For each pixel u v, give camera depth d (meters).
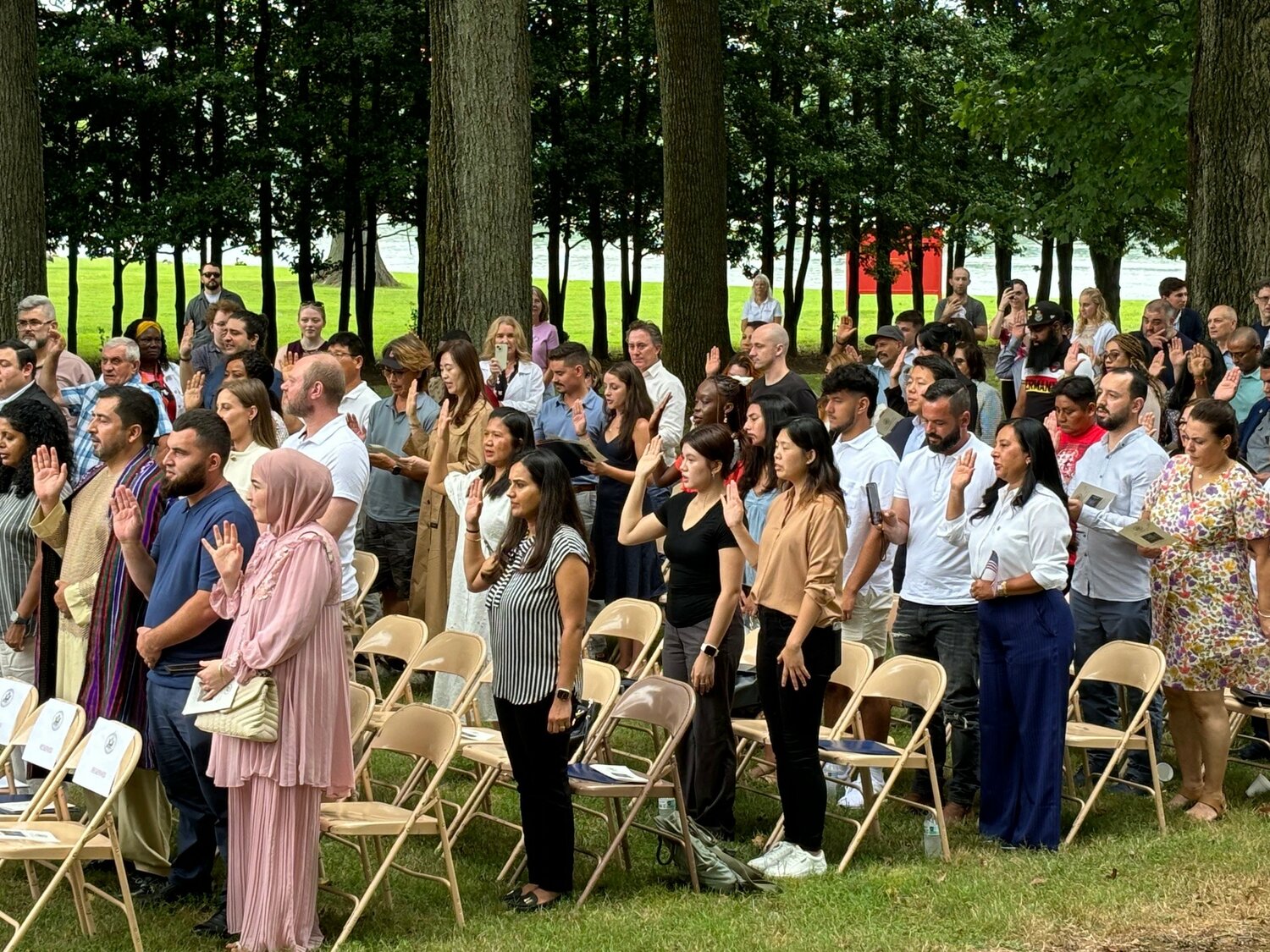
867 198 29.89
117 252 24.06
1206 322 11.73
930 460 6.78
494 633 5.59
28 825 5.25
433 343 11.59
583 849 6.09
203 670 5.07
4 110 12.66
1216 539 6.81
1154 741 7.48
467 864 6.22
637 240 29.53
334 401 6.67
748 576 7.90
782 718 6.00
